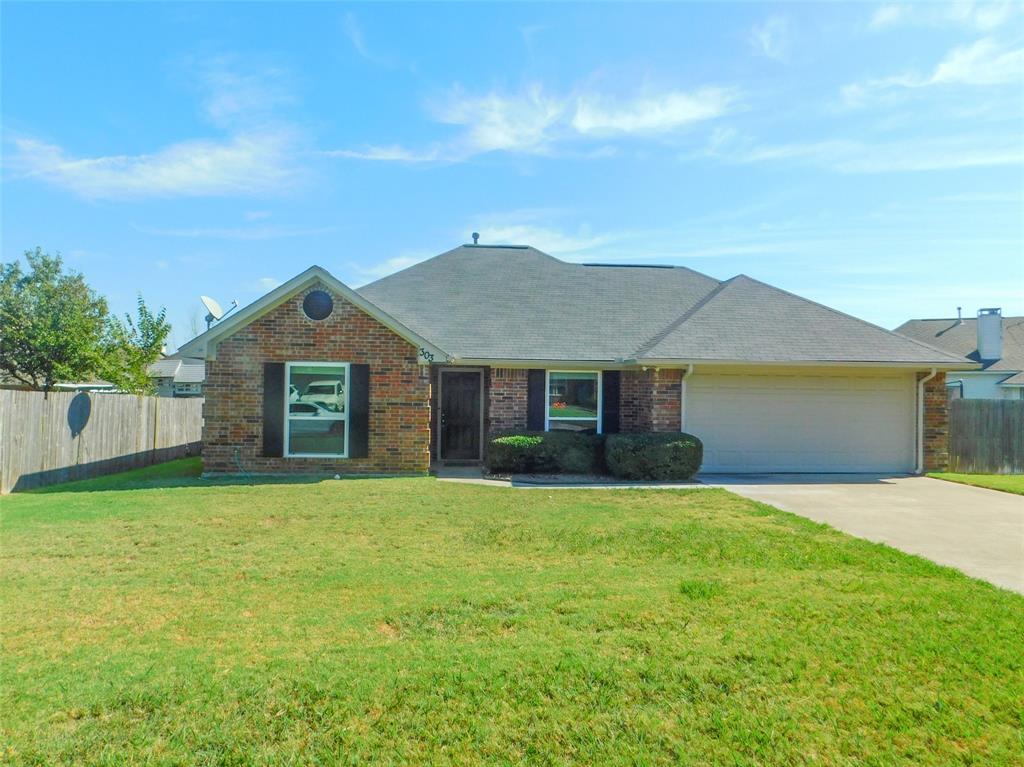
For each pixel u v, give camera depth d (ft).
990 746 11.46
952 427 53.93
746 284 57.93
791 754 11.24
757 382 49.73
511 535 27.09
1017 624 16.75
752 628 16.44
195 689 13.34
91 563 22.82
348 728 12.01
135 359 80.23
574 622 16.98
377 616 17.61
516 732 11.90
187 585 20.44
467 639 15.98
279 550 24.64
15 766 10.80
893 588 19.85
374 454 45.09
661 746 11.48
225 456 44.29
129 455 53.78
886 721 12.22
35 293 87.86
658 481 43.86
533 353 50.62
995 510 33.96
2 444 37.65
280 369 44.37
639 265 67.21
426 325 53.62
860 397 50.57
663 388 48.75
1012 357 91.97
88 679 13.85
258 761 11.07
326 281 44.24
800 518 30.76
